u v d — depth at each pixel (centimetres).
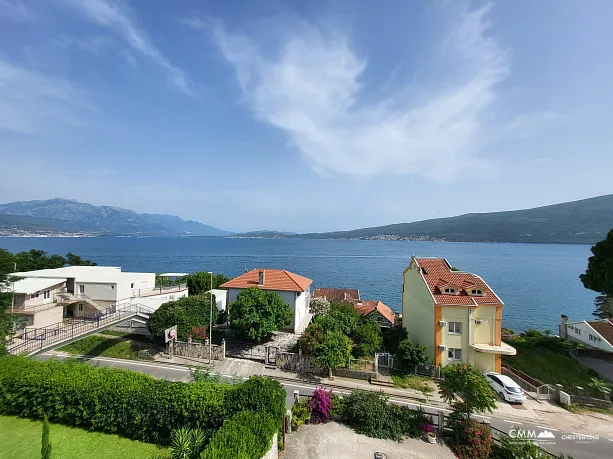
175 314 3556
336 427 2045
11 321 3127
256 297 3681
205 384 1769
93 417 1648
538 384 3092
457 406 2053
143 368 3030
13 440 1530
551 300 9200
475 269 15562
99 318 3644
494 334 3275
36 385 1712
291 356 3161
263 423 1434
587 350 3947
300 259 19712
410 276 4006
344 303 5162
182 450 1398
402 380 3031
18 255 6300
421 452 1844
